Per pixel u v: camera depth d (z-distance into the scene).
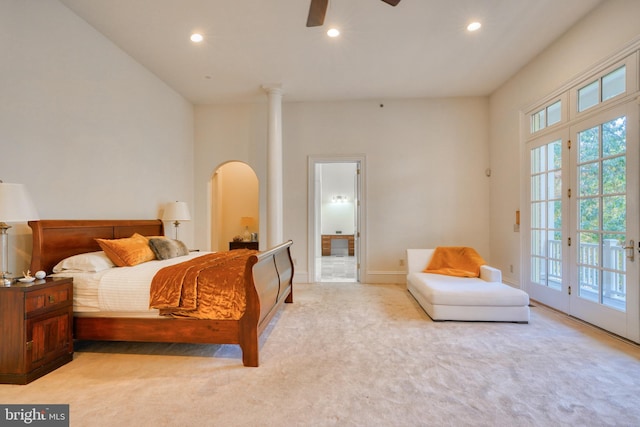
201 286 2.39
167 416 1.69
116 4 2.80
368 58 3.85
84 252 2.90
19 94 2.43
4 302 2.01
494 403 1.79
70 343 2.37
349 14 2.99
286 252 3.86
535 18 3.08
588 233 3.11
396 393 1.90
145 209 4.04
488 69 4.18
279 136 4.67
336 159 5.29
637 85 2.54
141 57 3.77
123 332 2.46
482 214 5.16
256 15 2.99
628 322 2.65
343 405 1.78
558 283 3.56
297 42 3.48
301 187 5.32
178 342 2.46
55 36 2.73
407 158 5.23
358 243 5.40
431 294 3.27
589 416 1.67
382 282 5.23
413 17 3.04
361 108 5.26
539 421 1.63
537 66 3.82
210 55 3.74
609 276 2.87
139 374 2.17
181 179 4.96
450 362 2.31
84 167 3.05
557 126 3.52
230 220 7.18
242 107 5.34
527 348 2.55
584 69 3.07
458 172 5.19
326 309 3.69
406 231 5.23
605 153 2.89
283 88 4.72
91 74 3.14
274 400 1.84
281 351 2.52
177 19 3.04
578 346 2.58
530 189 4.07
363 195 5.26
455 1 2.82
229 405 1.79
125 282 2.44
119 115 3.55
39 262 2.46
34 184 2.55
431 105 5.21
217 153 5.37
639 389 1.93
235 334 2.33
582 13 3.02
